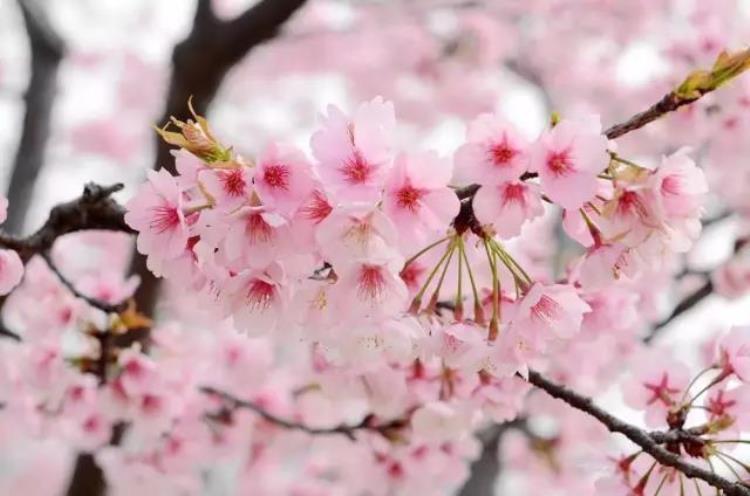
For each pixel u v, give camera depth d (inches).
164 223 63.4
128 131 200.8
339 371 70.3
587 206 63.2
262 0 95.5
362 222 61.8
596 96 181.0
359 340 63.1
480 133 62.3
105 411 73.5
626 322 68.9
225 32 95.6
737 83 74.7
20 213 117.2
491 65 182.1
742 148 91.7
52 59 126.3
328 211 62.2
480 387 69.6
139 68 201.9
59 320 72.1
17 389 76.3
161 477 85.5
